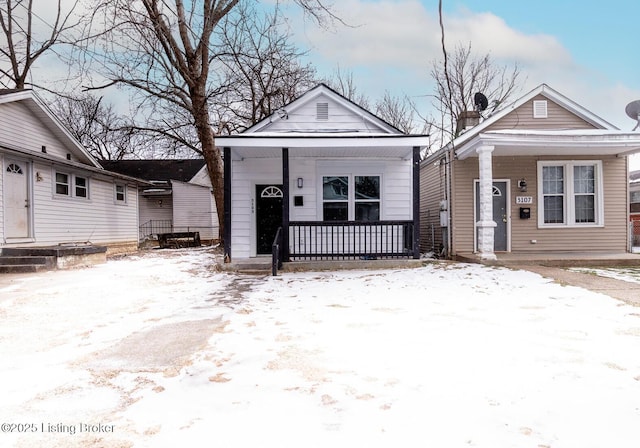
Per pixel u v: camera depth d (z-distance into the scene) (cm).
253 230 1070
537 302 534
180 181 2453
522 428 221
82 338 412
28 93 1186
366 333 407
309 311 516
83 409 254
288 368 317
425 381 285
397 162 1078
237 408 252
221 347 375
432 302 551
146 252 1697
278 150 984
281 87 1648
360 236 1009
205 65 1392
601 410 240
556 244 1074
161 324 465
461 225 1072
